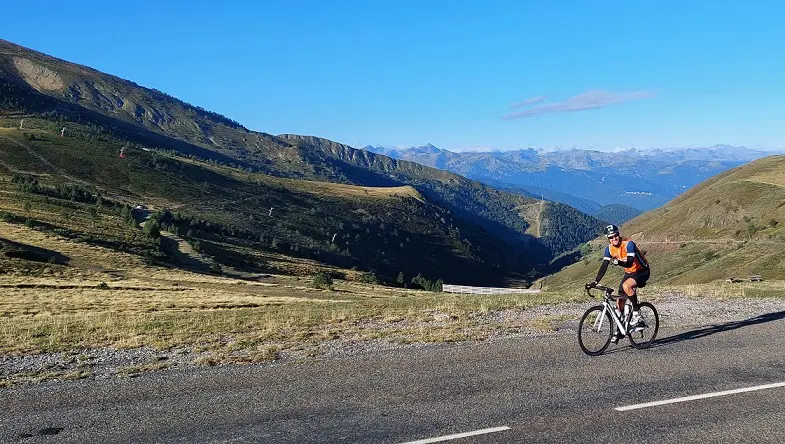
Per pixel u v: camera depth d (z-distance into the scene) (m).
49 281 67.50
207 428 7.24
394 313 17.92
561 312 17.25
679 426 7.12
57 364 11.46
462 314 17.09
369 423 7.33
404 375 9.64
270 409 7.96
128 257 95.88
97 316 23.62
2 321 22.25
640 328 11.38
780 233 151.75
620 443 6.60
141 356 12.12
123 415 7.82
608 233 11.38
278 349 12.36
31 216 118.62
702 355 10.77
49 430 7.27
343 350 11.99
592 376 9.39
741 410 7.66
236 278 104.00
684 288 23.98
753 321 14.46
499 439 6.74
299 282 111.00
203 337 14.31
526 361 10.51
